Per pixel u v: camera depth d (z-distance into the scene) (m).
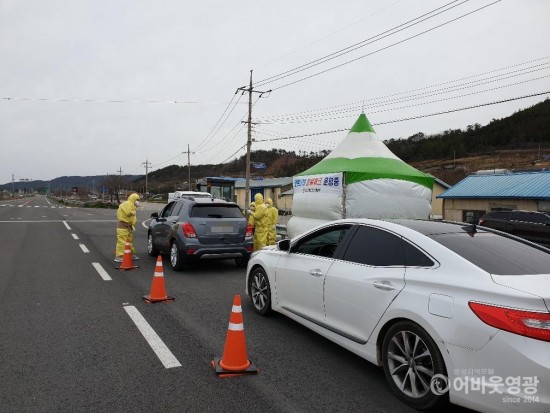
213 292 6.96
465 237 3.59
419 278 3.25
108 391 3.39
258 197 11.03
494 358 2.62
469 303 2.81
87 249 12.18
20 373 3.71
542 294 2.62
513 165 65.12
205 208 8.73
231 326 3.83
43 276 8.09
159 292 6.29
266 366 3.95
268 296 5.42
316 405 3.22
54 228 19.44
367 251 3.93
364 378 3.71
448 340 2.87
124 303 6.15
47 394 3.32
